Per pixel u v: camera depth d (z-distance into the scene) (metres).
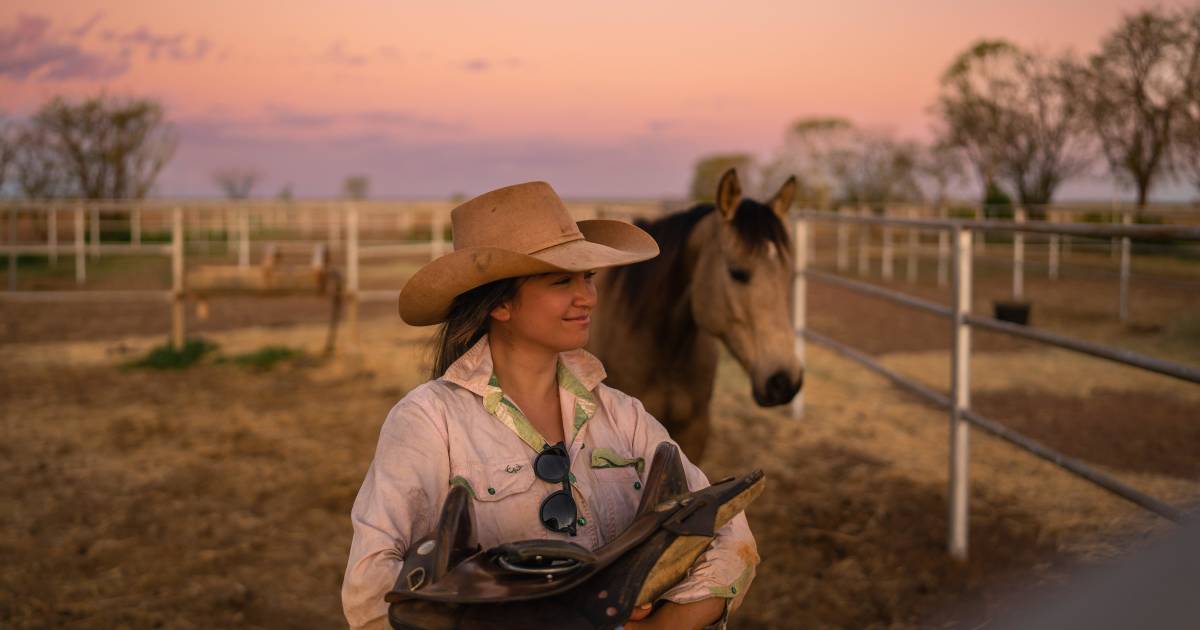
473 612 1.10
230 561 3.91
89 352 9.27
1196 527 0.38
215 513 4.50
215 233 22.27
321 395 7.25
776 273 3.17
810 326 11.38
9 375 7.97
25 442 5.77
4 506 4.55
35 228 20.39
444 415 1.41
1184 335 9.56
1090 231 2.88
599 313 3.68
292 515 4.49
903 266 20.64
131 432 6.06
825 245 25.36
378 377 7.95
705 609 1.32
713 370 3.66
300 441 5.85
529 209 1.49
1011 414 6.40
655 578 1.16
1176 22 19.94
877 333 10.73
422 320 1.55
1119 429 5.92
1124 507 4.28
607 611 1.09
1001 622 0.44
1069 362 8.51
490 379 1.45
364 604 1.22
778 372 3.11
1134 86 20.86
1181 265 17.55
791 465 5.32
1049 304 12.74
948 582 3.59
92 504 4.61
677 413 3.59
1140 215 16.11
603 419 1.52
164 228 22.16
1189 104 19.95
